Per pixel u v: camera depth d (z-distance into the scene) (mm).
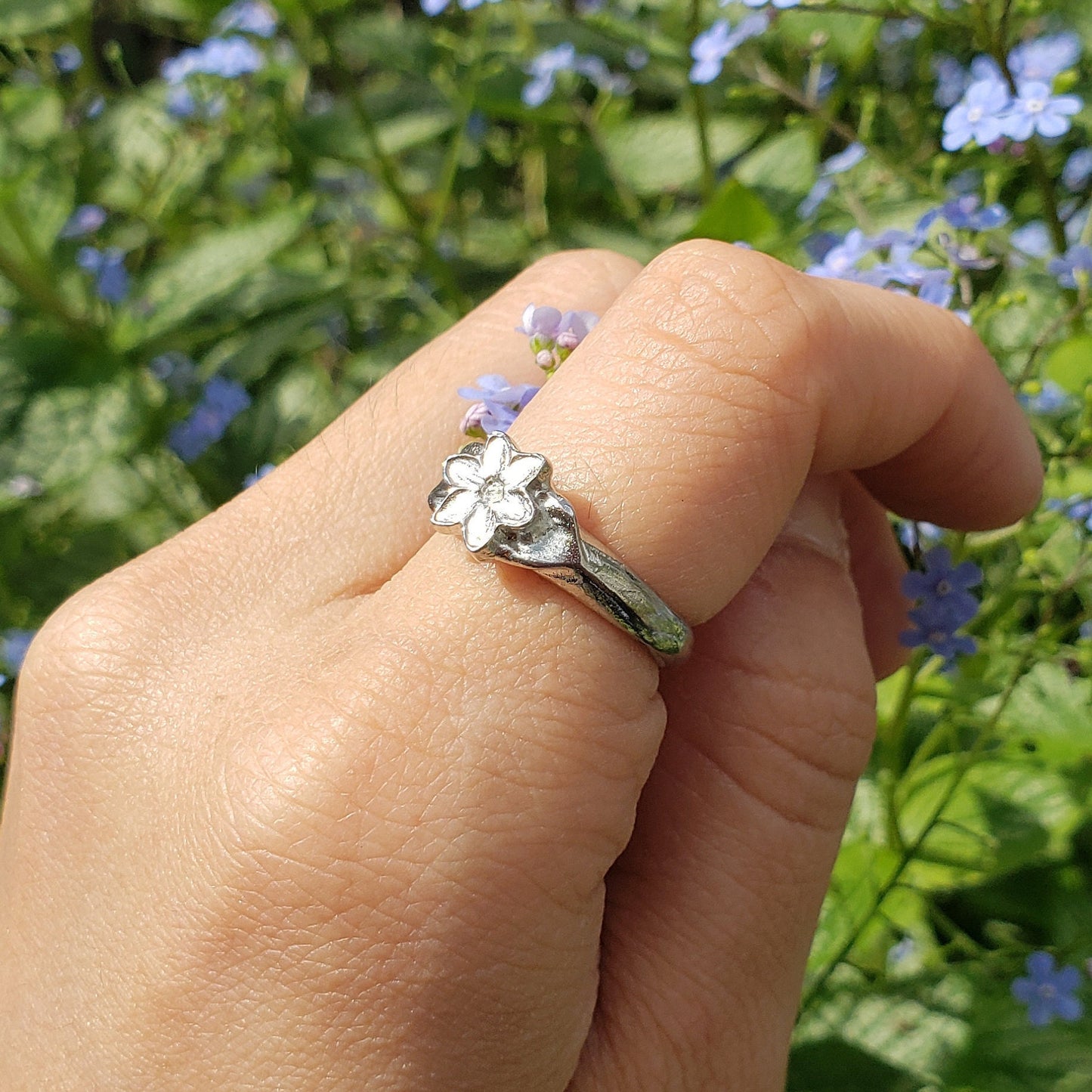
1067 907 173
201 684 95
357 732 83
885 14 153
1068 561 151
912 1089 154
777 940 100
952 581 132
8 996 93
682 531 86
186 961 83
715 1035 96
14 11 246
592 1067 92
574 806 82
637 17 258
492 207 286
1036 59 194
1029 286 168
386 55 258
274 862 81
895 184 202
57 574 235
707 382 88
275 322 232
